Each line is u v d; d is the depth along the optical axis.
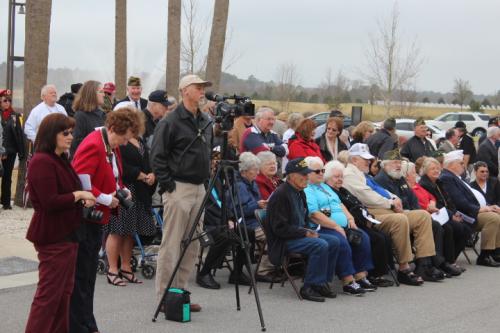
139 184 7.59
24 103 11.79
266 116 9.52
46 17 11.74
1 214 11.09
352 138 12.94
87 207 5.05
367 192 8.56
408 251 8.30
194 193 6.40
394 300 7.50
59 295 4.95
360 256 7.90
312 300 7.31
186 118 6.31
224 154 6.24
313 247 7.27
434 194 9.48
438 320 6.71
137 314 6.48
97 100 7.73
